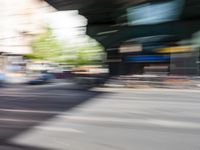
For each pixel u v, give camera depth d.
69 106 15.73
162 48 30.27
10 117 12.39
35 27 65.25
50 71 43.25
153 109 14.61
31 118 12.17
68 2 34.00
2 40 63.03
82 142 8.48
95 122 11.32
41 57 63.09
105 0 30.05
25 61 53.25
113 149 7.84
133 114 13.13
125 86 28.81
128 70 31.38
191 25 28.89
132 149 7.83
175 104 16.41
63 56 52.75
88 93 23.06
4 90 27.06
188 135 9.27
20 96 21.20
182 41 29.80
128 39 31.75
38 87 30.73
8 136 9.18
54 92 24.20
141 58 30.92
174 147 8.00
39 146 8.12
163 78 28.00
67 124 10.96
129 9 30.36
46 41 63.31
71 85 32.19
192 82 26.88
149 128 10.30
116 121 11.52
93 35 36.16
